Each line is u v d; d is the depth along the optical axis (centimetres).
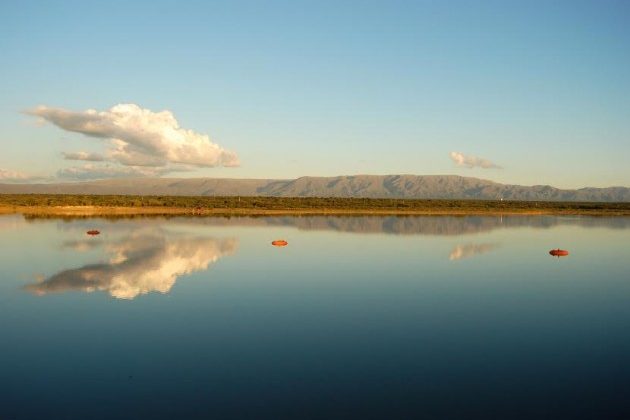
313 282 2797
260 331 1880
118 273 2942
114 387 1383
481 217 8894
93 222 6562
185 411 1247
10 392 1353
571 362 1591
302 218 7988
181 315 2088
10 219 6938
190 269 3136
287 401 1300
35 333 1836
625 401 1313
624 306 2330
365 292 2558
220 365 1538
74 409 1259
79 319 2014
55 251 3750
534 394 1351
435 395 1339
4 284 2622
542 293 2598
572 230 6319
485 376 1469
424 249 4244
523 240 5050
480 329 1936
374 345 1731
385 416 1225
